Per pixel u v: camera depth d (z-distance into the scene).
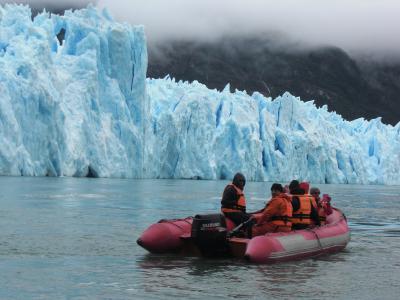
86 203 29.81
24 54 58.38
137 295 9.87
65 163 59.56
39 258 13.20
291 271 12.32
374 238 19.17
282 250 13.16
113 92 66.44
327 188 71.19
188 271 12.05
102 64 67.06
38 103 57.09
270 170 80.81
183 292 10.15
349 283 11.30
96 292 10.02
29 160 56.12
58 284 10.56
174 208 28.97
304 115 89.56
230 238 13.67
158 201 33.69
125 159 65.75
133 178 67.50
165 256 13.88
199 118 74.81
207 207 30.23
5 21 65.31
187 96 75.19
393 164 96.75
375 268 13.07
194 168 74.50
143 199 34.75
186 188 50.50
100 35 67.06
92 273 11.65
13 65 57.53
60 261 12.90
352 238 19.05
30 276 11.18
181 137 73.25
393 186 94.19
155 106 77.88
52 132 57.78
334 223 16.02
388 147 97.88
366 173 94.38
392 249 16.39
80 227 19.34
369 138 99.12
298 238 13.82
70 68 64.50
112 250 14.58
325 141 88.81
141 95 68.12
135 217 23.50
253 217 14.08
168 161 73.50
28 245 14.98
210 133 76.50
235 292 10.23
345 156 91.56
